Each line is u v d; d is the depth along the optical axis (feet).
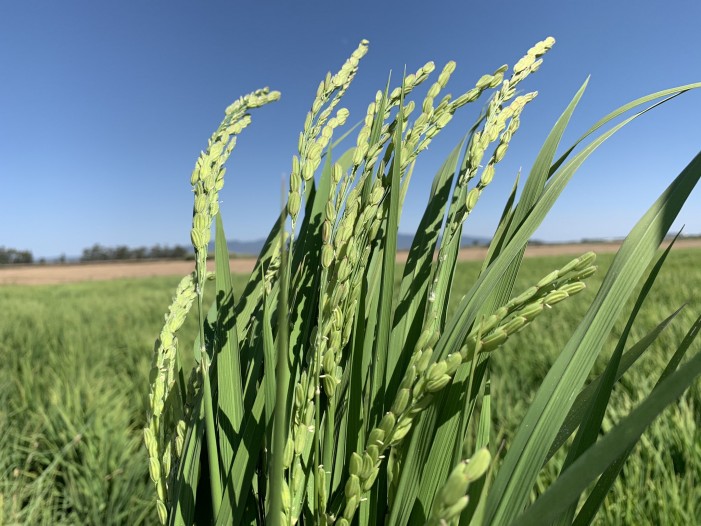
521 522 0.32
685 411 2.02
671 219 0.44
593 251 0.37
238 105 0.57
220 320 0.62
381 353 0.55
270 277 0.64
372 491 0.53
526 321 0.38
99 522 1.92
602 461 0.30
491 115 0.56
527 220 0.50
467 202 0.53
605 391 0.48
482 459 0.30
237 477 0.52
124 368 4.24
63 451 2.27
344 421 0.57
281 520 0.44
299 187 0.52
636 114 0.56
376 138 0.57
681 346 0.52
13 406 3.05
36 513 1.96
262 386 0.55
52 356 4.32
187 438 0.57
